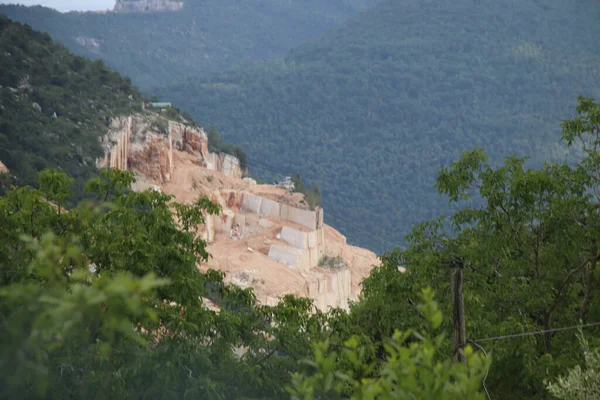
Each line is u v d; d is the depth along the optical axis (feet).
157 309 192.54
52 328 57.11
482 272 240.12
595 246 226.79
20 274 163.22
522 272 238.68
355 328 228.63
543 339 226.38
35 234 201.98
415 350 69.92
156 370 187.52
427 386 66.90
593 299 230.68
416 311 234.38
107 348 62.59
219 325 217.36
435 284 239.91
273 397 209.87
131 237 199.82
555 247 232.12
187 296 209.67
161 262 213.05
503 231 236.43
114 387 172.14
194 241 237.25
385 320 235.20
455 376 67.97
